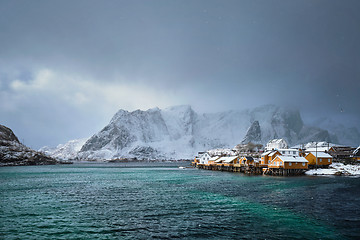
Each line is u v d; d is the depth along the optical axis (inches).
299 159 3570.4
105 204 1579.7
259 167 4005.9
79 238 974.4
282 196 1818.4
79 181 2982.3
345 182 2603.3
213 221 1189.7
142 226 1119.6
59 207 1494.8
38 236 991.6
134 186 2484.0
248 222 1169.4
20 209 1433.3
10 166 6781.5
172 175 3927.2
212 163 5575.8
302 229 1065.5
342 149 5078.7
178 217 1263.5
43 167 6530.5
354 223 1146.0
